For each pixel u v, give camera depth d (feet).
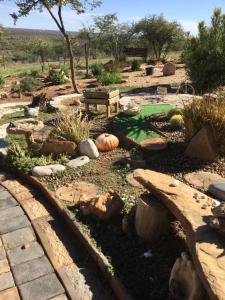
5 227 15.05
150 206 12.48
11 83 57.16
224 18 36.55
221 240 9.73
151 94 36.83
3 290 11.49
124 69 65.16
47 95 42.52
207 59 36.50
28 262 12.77
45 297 11.12
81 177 18.66
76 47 90.94
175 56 99.60
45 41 96.94
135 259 12.10
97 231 13.82
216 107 19.17
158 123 24.64
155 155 20.13
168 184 12.87
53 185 18.04
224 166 18.06
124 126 24.85
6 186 18.93
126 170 18.95
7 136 26.27
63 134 22.08
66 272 12.12
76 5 42.04
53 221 15.30
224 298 7.75
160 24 94.32
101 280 11.74
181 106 28.89
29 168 19.66
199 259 9.01
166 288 10.77
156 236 12.71
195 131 19.53
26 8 40.19
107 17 75.10
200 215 10.91
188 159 19.07
